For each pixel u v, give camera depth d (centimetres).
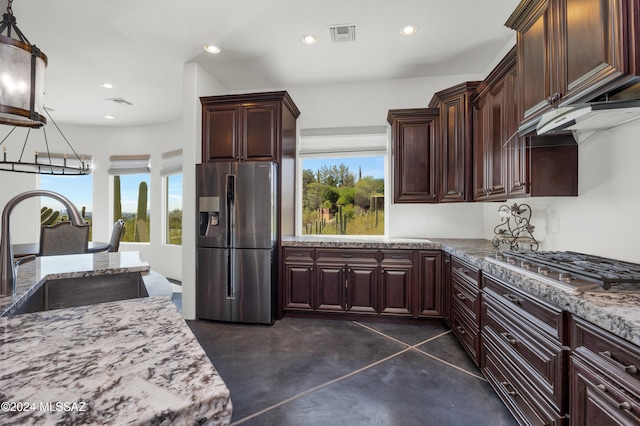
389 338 277
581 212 192
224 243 312
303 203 398
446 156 311
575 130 174
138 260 191
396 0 231
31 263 179
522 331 153
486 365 200
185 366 54
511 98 215
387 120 366
